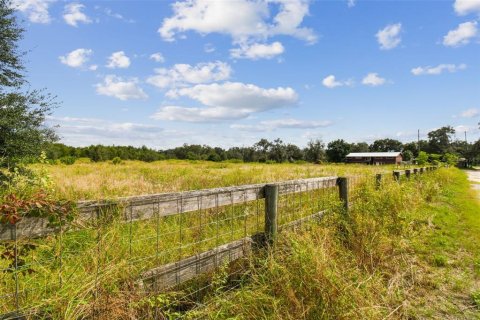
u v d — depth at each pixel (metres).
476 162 87.88
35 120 11.91
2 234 1.98
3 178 6.05
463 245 6.24
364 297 3.55
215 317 2.98
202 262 3.30
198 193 3.32
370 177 8.73
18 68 12.70
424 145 111.19
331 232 5.20
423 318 3.66
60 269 2.31
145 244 3.81
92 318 2.34
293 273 3.42
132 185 11.41
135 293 2.62
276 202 4.32
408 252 5.54
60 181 10.97
